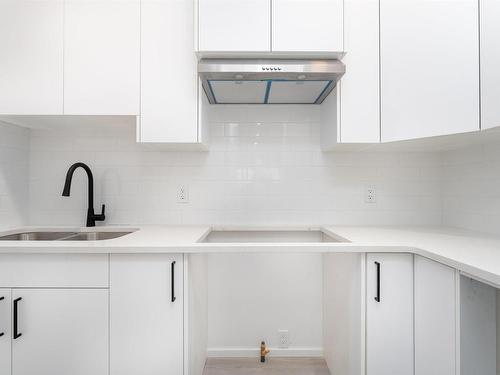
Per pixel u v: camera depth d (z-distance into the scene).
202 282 1.74
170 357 1.26
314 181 1.97
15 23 1.55
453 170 1.85
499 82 1.15
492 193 1.55
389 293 1.26
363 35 1.57
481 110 1.22
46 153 1.94
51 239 1.84
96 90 1.56
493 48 1.17
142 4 1.57
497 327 1.23
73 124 1.82
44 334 1.24
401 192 1.97
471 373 1.02
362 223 1.97
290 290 1.99
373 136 1.58
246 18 1.45
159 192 1.96
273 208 1.97
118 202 1.95
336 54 1.48
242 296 1.99
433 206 1.96
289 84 1.57
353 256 1.35
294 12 1.46
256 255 1.99
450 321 1.05
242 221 1.97
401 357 1.26
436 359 1.12
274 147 1.97
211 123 1.96
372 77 1.57
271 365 1.88
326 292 1.88
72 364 1.25
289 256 1.99
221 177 1.97
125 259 1.25
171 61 1.57
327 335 1.86
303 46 1.46
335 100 1.60
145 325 1.25
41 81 1.55
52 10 1.56
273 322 1.99
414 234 1.55
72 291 1.25
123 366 1.25
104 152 1.95
